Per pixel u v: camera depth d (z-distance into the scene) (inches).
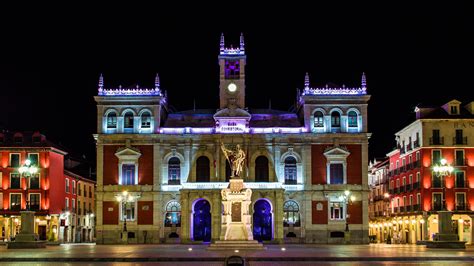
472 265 1660.9
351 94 3841.0
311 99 3838.6
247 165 3796.8
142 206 3789.4
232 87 3929.6
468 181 3949.3
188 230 3678.6
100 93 3850.9
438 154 3981.3
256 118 3956.7
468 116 4001.0
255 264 1734.7
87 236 5147.6
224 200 2539.4
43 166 4175.7
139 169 3814.0
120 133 3818.9
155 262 1836.9
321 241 3740.2
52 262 1840.6
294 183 3809.1
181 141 3833.7
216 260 1881.2
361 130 3823.8
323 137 3806.6
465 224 3927.2
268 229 3750.0
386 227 4899.1
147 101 3850.9
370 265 1667.1
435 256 1968.5
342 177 3796.8
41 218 4128.9
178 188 3799.2
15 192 4143.7
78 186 4904.0
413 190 4146.2
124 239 3654.0
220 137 3809.1
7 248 2704.2
